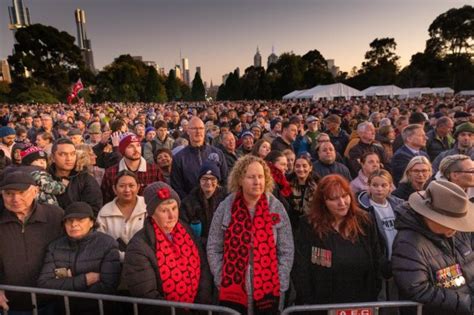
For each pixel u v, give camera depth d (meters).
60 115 15.92
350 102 26.12
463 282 2.18
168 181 5.25
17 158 5.03
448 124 5.89
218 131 8.54
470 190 3.29
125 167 4.23
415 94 44.19
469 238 2.35
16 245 2.61
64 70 66.50
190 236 2.83
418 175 3.48
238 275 2.72
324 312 2.58
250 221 2.80
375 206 3.10
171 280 2.56
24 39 62.47
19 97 51.72
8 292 2.60
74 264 2.62
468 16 56.56
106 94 69.56
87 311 2.60
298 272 2.68
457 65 57.34
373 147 5.48
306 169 3.98
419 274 2.07
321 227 2.59
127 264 2.52
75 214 2.60
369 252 2.57
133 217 3.25
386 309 2.45
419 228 2.18
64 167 3.62
